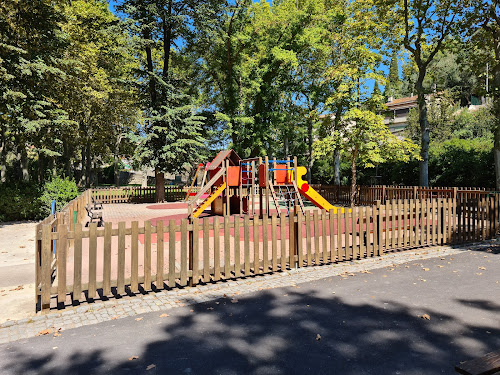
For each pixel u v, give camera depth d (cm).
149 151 2453
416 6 2239
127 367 354
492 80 2042
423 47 2452
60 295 518
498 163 1789
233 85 3184
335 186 2512
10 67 1486
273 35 2975
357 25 2155
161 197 2723
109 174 6719
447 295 562
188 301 549
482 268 723
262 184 1412
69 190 1833
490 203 1055
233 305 530
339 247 784
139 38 2305
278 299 553
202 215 1673
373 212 837
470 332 423
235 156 1542
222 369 348
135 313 502
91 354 383
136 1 2347
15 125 1592
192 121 2533
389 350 382
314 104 3195
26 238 1193
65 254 521
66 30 2291
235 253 662
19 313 506
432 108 3609
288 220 729
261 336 422
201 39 2598
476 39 2092
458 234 984
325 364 355
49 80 1747
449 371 337
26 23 1633
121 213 1916
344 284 627
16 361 369
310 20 2973
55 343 411
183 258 613
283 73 3116
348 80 2100
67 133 2014
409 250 900
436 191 1684
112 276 682
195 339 416
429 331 429
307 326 449
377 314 486
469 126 3812
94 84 2669
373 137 2042
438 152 2830
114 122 3644
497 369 300
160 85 2508
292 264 729
